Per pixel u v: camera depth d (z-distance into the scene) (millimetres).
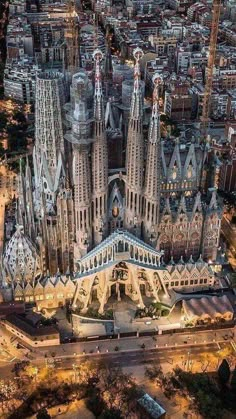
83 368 177125
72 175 193375
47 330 185250
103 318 195375
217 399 164500
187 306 195250
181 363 181500
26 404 165750
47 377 174125
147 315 196000
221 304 195750
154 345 188000
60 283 196875
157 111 178000
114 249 190250
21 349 184375
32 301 198250
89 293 195125
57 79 183125
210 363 181375
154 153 182375
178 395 169875
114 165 198750
